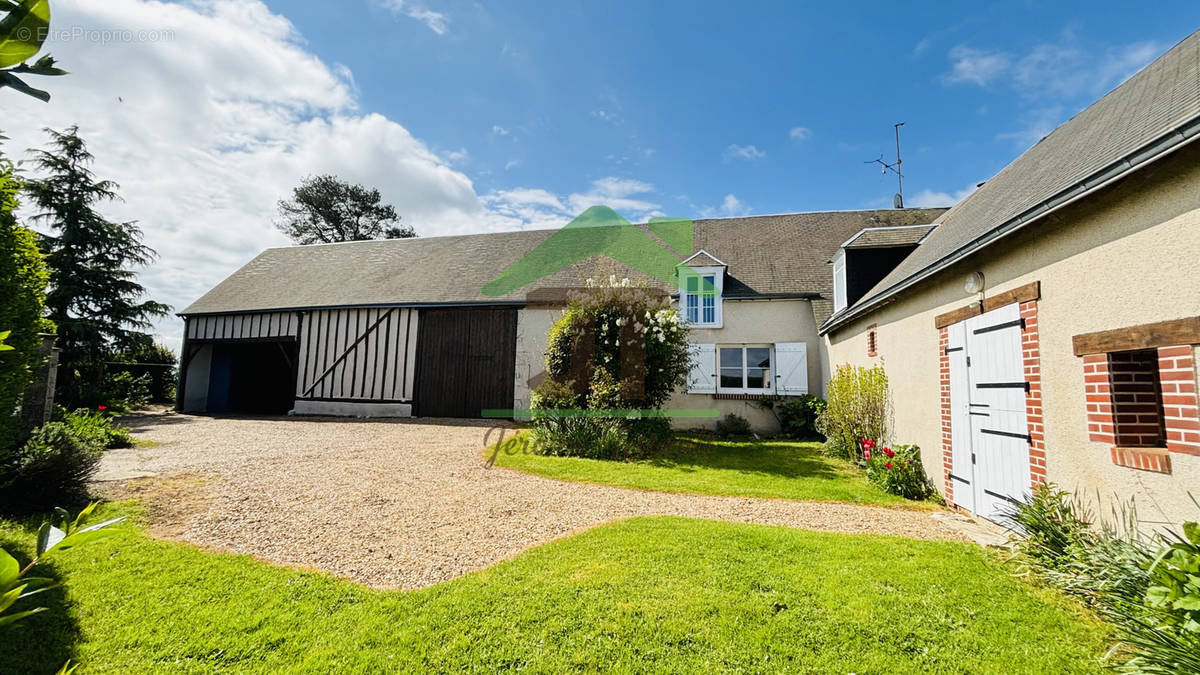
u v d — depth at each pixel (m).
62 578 3.35
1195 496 2.76
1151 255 3.03
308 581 3.42
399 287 14.96
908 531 4.55
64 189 16.03
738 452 9.07
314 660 2.57
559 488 5.99
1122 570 2.79
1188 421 2.80
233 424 11.84
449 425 11.65
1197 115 2.53
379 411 13.74
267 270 18.11
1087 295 3.53
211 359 16.33
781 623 2.88
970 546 4.03
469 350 13.41
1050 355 3.90
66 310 15.54
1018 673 2.43
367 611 3.04
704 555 3.82
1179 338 2.84
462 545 4.17
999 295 4.55
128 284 16.62
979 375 4.88
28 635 2.72
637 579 3.42
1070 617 2.88
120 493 5.30
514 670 2.52
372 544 4.18
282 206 30.30
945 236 7.05
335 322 14.47
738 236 15.39
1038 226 4.03
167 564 3.61
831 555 3.81
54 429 5.54
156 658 2.58
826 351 11.56
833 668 2.50
